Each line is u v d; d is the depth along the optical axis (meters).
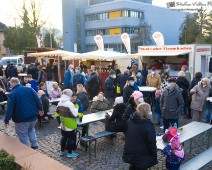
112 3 66.56
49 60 22.67
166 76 11.47
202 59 14.85
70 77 13.59
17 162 4.64
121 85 11.80
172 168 5.07
